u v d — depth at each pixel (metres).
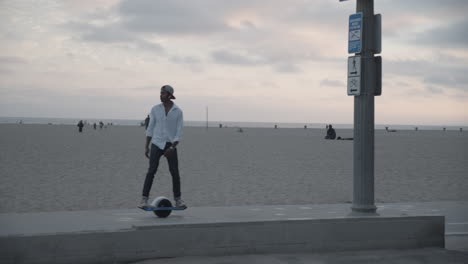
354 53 7.43
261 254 6.43
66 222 6.53
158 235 6.04
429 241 7.14
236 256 6.31
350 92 7.40
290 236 6.55
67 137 46.34
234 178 16.02
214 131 87.88
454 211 9.89
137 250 5.96
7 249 5.50
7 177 15.12
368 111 7.30
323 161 23.58
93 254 5.79
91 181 14.65
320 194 12.66
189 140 46.06
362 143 7.31
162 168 18.89
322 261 6.28
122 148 31.00
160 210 6.82
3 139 39.97
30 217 7.07
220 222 6.29
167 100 7.12
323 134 74.56
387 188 14.27
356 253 6.71
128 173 17.00
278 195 12.34
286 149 33.16
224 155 26.78
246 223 6.38
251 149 32.72
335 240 6.73
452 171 19.52
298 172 18.39
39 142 36.41
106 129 83.94
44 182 14.16
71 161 21.22
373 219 6.90
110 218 6.98
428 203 11.02
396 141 50.28
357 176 7.35
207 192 12.70
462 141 52.72
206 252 6.23
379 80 7.31
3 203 10.43
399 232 7.00
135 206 10.34
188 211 7.74
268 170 18.89
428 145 42.22
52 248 5.65
